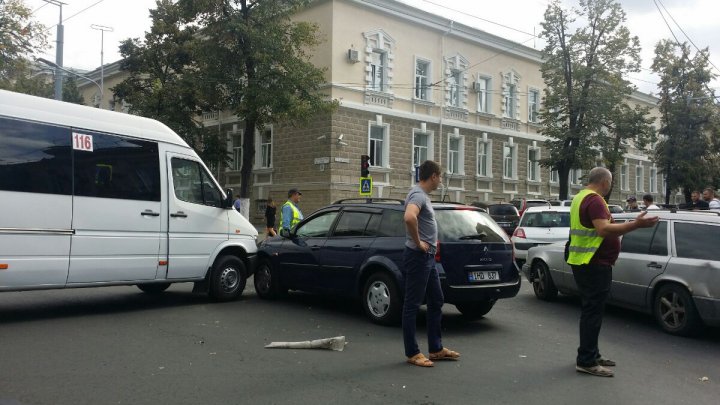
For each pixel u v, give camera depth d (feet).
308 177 81.87
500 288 24.59
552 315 28.78
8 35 71.00
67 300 29.27
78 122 24.90
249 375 17.39
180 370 17.70
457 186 97.09
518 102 108.88
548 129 88.84
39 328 22.62
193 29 85.92
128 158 26.55
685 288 24.61
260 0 65.26
